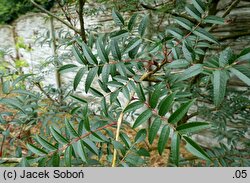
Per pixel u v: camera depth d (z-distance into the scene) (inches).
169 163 24.3
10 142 22.4
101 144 16.5
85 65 13.6
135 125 11.0
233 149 21.4
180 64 12.5
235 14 42.7
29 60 89.6
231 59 10.1
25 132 25.3
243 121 27.8
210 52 36.9
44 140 12.5
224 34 44.4
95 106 41.1
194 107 49.7
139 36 14.7
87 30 37.8
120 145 12.7
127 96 13.2
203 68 10.8
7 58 89.5
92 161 16.2
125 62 14.3
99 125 13.7
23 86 28.9
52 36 74.0
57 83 84.8
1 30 101.9
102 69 13.2
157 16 45.4
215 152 20.2
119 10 37.0
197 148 9.5
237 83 43.7
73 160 16.1
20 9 101.9
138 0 34.2
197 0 14.3
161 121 10.5
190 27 14.2
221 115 26.7
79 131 12.6
